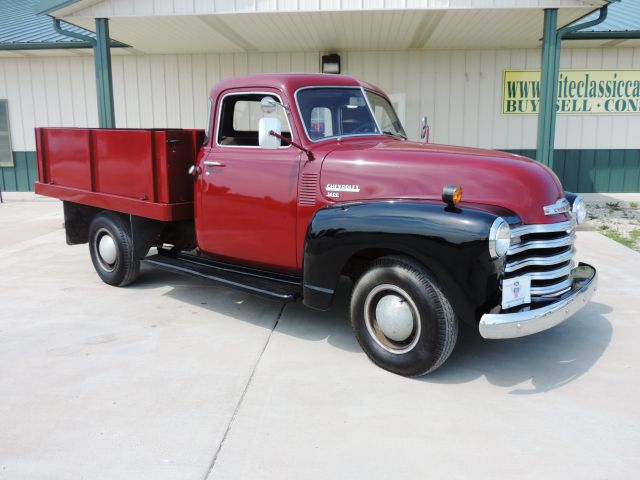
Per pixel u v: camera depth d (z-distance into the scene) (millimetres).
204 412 3492
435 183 3934
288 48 11531
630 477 2826
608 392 3725
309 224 4223
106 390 3777
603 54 11430
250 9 8430
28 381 3906
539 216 3791
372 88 5293
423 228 3637
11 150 12766
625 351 4367
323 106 4688
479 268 3520
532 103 11742
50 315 5223
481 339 4637
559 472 2871
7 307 5445
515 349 4426
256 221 4707
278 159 4551
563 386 3812
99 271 6230
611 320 5020
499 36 10344
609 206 11359
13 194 12820
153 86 12359
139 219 5797
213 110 4992
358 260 4383
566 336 4672
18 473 2893
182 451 3084
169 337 4703
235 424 3355
